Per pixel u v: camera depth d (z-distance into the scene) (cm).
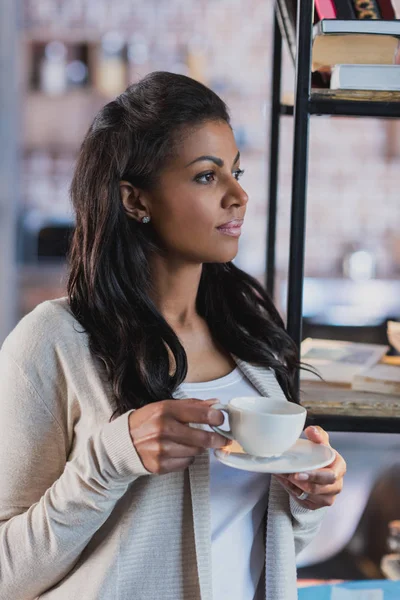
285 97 176
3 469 107
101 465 94
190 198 108
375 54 127
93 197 112
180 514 104
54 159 391
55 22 385
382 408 126
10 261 389
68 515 97
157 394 106
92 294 110
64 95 388
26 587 102
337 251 386
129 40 388
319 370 140
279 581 111
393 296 361
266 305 133
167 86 110
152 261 117
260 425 90
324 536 143
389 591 139
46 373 107
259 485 117
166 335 110
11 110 386
